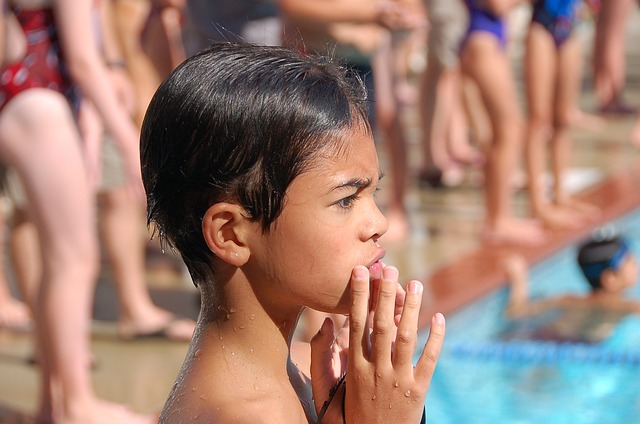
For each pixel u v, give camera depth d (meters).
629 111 19.50
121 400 7.55
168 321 8.98
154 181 2.44
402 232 11.98
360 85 2.50
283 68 2.40
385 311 2.46
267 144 2.32
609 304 9.73
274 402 2.49
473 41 11.16
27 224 7.75
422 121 14.72
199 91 2.35
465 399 8.12
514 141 11.54
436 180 14.77
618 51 19.47
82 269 6.70
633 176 15.09
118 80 7.70
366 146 2.45
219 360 2.51
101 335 8.98
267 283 2.48
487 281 10.18
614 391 8.20
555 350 8.88
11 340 8.96
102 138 7.89
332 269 2.44
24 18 6.41
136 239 8.90
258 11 7.59
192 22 7.93
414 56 21.42
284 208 2.38
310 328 6.93
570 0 11.88
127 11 10.71
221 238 2.42
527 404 8.03
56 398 7.00
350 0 8.70
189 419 2.46
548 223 12.29
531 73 11.96
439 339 2.52
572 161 16.52
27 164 6.39
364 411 2.51
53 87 6.49
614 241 9.86
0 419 7.16
